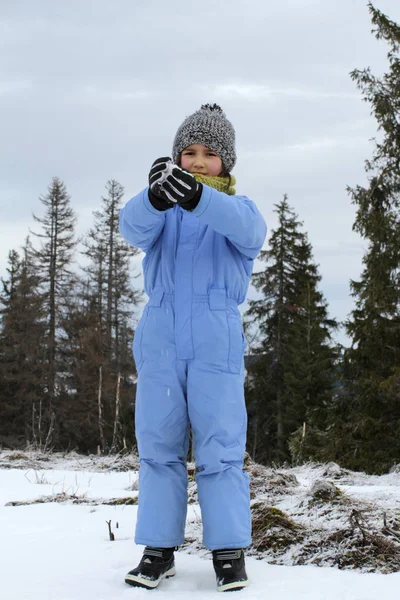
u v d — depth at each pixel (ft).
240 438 8.44
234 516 8.01
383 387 48.98
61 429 109.40
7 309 120.06
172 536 8.18
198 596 7.31
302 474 23.00
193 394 8.34
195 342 8.36
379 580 7.79
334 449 50.55
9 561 9.04
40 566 8.75
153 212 8.39
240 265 8.89
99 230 136.67
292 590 7.43
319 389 98.07
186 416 8.57
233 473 8.21
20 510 13.87
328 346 101.50
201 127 9.36
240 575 7.80
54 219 132.98
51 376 114.11
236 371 8.48
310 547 9.23
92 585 7.84
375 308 52.75
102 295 132.16
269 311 112.47
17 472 23.73
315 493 11.56
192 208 8.16
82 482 21.02
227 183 9.20
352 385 54.65
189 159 9.39
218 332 8.38
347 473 22.27
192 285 8.57
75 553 9.46
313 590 7.41
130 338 122.62
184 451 8.67
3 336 116.37
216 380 8.31
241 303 9.09
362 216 54.08
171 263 8.78
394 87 54.44
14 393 114.62
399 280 53.52
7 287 123.65
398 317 53.11
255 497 13.92
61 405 111.75
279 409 103.09
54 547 9.89
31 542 10.32
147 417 8.48
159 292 8.73
